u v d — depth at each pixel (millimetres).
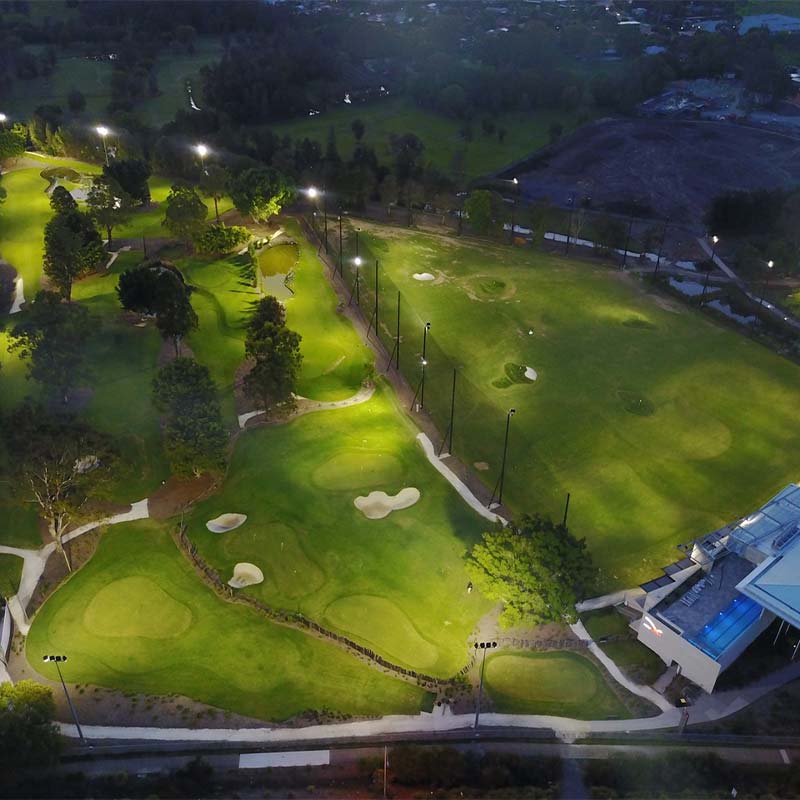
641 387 140625
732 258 196375
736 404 136625
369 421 129750
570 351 151625
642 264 192500
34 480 97500
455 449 124312
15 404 128500
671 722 83562
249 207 192750
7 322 154375
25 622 93750
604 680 88375
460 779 76688
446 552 103500
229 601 96188
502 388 139875
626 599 97938
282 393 124000
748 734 81938
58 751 75062
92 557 102375
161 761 78250
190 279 168875
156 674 87000
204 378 113250
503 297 171750
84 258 163875
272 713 83188
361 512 109438
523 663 90000
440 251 195500
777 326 163125
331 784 76312
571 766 78688
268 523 107125
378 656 89625
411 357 148875
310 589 97625
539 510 111812
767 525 100312
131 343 144000
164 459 119000
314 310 162625
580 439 126812
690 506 113188
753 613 90562
